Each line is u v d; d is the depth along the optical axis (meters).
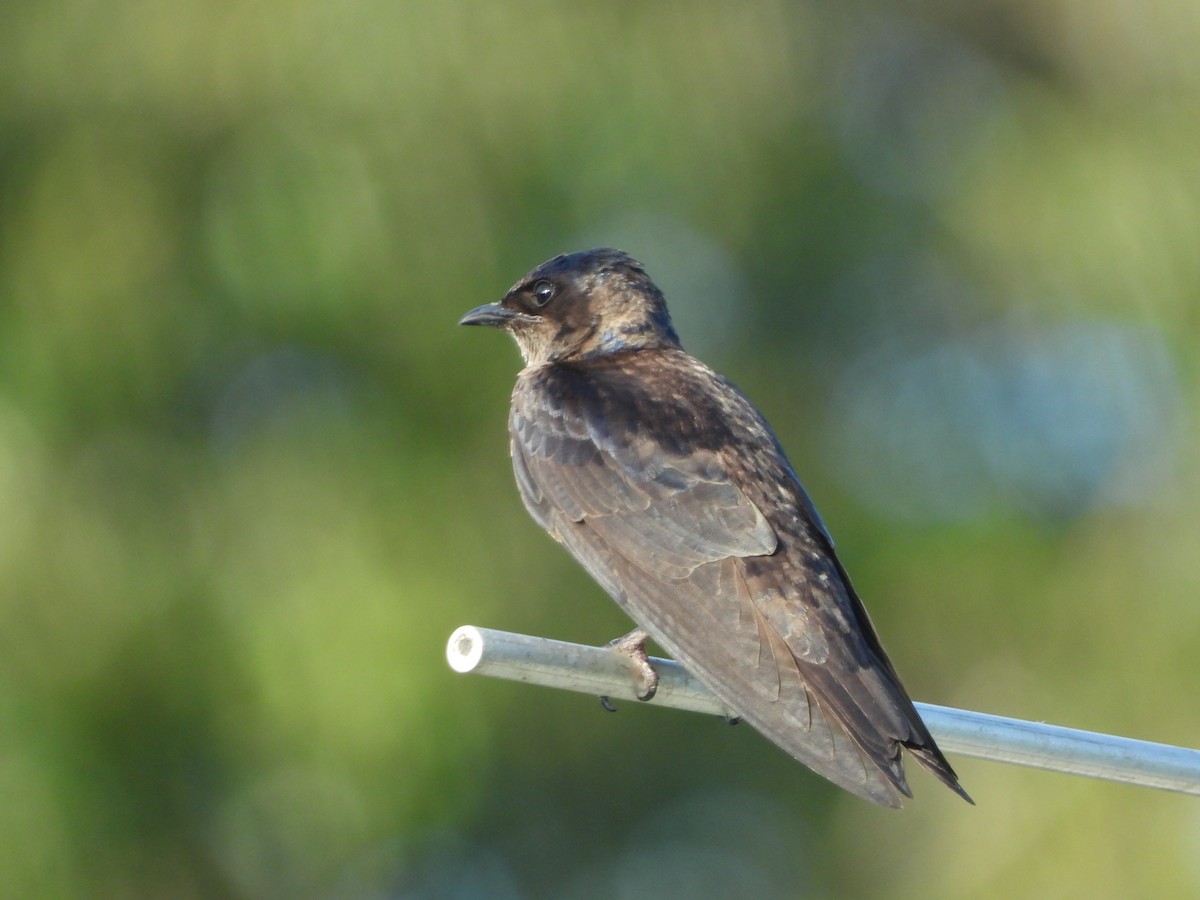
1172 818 13.51
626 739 17.30
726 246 16.42
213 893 13.83
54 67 14.57
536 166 14.71
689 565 8.36
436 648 13.55
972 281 16.88
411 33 14.33
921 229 16.94
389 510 13.96
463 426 14.54
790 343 17.19
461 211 14.27
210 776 13.66
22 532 13.09
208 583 13.55
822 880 16.83
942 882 13.97
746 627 7.96
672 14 15.80
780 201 16.55
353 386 14.42
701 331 17.00
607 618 14.98
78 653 13.22
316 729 13.15
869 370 17.20
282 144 14.04
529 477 9.34
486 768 15.06
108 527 13.42
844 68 17.30
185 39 14.34
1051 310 16.31
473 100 14.46
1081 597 14.88
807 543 8.40
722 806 17.55
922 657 15.50
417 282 14.08
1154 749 7.78
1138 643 14.42
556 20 14.95
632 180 15.62
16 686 13.05
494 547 14.40
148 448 13.78
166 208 14.19
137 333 13.86
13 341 13.71
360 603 13.40
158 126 14.33
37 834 12.91
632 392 9.39
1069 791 13.74
